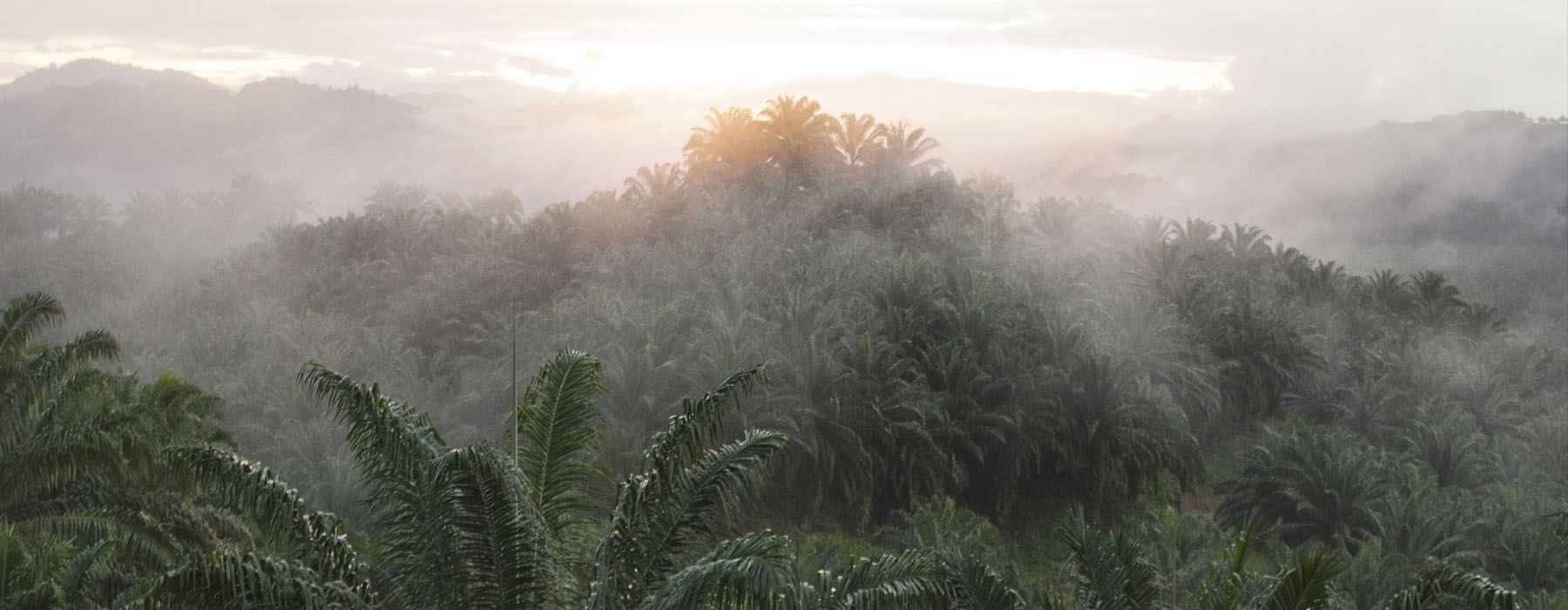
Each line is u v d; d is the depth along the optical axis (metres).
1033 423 30.23
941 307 33.09
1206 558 23.72
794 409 27.56
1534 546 25.47
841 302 34.75
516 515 9.07
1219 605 10.38
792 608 8.72
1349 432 36.44
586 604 8.74
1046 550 30.23
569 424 10.57
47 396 14.48
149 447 13.31
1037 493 32.09
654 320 31.97
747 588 8.06
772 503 28.70
